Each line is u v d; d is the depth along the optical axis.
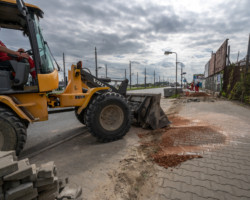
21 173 1.34
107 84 4.44
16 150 2.70
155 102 4.46
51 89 3.30
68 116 7.31
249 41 9.15
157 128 4.56
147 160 2.73
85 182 2.20
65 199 1.68
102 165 2.63
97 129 3.51
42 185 1.49
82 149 3.35
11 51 2.86
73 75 3.86
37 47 3.11
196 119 5.55
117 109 3.79
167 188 2.02
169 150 3.08
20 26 3.88
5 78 2.83
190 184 2.07
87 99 3.69
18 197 1.32
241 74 9.94
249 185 2.02
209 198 1.83
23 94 3.06
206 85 25.77
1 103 2.79
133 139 3.82
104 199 1.87
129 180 2.21
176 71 14.30
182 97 13.42
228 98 10.82
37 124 5.89
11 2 3.01
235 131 4.04
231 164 2.51
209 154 2.86
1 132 2.58
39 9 3.32
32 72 3.41
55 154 3.17
